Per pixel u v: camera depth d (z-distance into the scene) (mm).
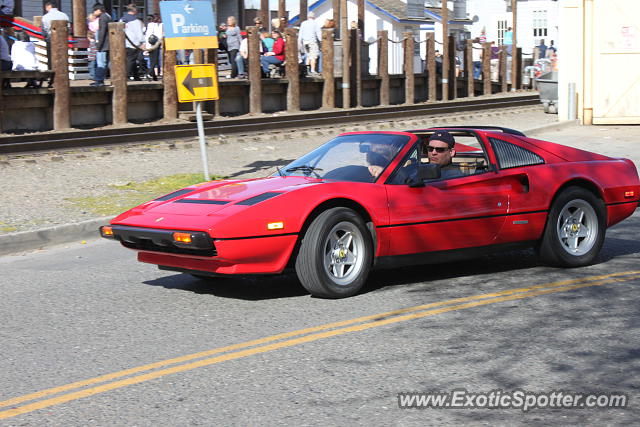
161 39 20531
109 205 11312
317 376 4879
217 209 6453
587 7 21594
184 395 4605
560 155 7793
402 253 6898
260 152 16531
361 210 6746
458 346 5402
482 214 7184
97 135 15820
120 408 4438
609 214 7891
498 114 24500
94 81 19859
